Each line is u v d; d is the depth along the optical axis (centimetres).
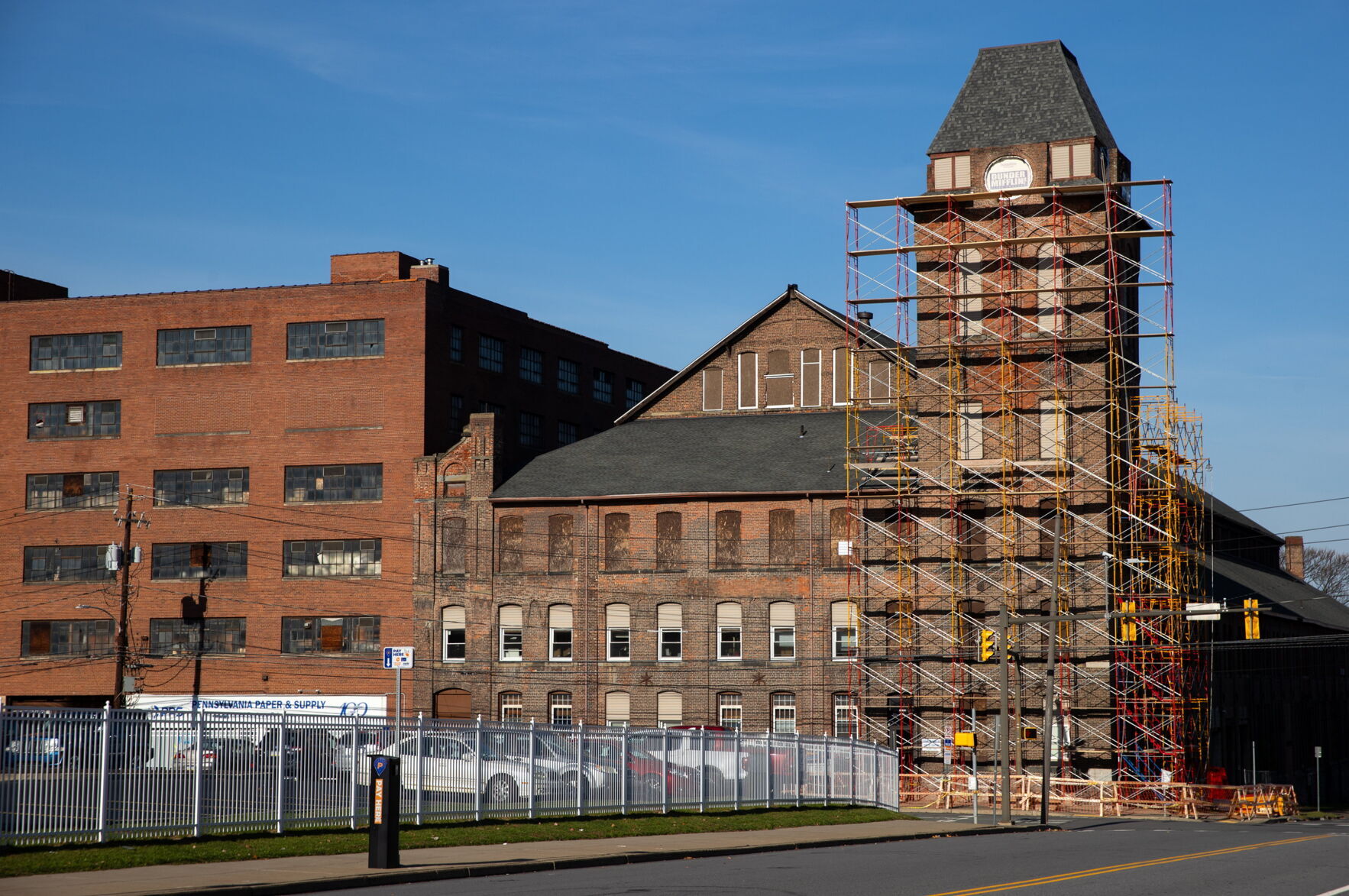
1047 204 6731
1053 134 6762
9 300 8869
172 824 2931
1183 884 2472
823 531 7050
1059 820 5550
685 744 4331
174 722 2962
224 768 3058
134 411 8419
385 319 8156
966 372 6750
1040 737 6400
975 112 6938
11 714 2672
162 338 8444
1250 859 3122
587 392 9719
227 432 8275
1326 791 10044
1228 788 6069
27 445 8519
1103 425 6550
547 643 7338
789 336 8156
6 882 2356
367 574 7938
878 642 6788
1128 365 6812
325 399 8162
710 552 7175
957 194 6725
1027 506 6619
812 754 4906
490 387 8688
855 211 6938
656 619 7212
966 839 4034
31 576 8425
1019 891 2302
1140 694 6400
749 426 7869
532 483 7562
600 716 7206
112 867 2605
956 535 6675
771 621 7069
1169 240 6481
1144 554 6519
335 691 7862
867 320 8275
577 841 3394
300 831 3188
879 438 7375
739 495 7144
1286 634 9250
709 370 8256
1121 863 2955
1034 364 6681
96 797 2797
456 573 7550
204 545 8212
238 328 8350
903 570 6738
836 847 3597
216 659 8075
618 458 7675
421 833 3316
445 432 8238
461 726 3622
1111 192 6581
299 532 8081
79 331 8556
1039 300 6694
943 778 6184
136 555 7981
